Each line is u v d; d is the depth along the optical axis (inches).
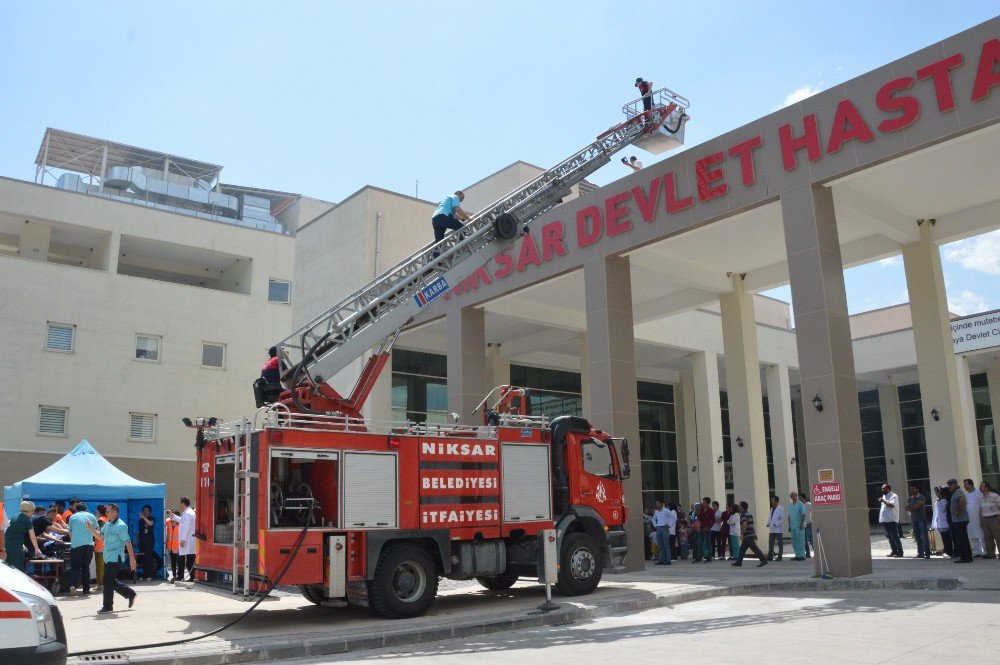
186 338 1299.2
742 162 651.5
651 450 1378.0
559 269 792.3
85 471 762.8
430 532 456.8
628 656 314.7
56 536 645.3
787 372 1201.4
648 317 1008.2
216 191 1758.1
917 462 1405.0
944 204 729.6
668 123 708.0
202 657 333.1
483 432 498.9
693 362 1173.1
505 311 933.2
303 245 1143.6
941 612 397.1
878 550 854.5
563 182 644.1
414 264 565.9
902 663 277.4
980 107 525.7
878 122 574.6
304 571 414.0
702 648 326.3
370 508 437.7
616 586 560.7
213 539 450.0
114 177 1662.2
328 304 1062.4
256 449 416.5
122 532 493.0
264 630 403.9
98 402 1197.7
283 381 505.0
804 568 682.8
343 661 333.4
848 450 570.6
